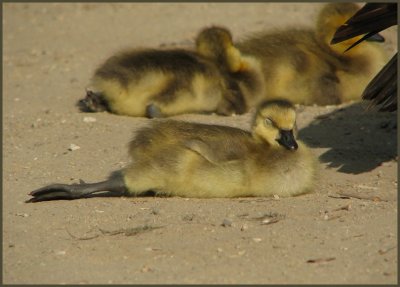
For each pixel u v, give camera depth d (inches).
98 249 420.8
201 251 411.2
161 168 484.7
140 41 871.7
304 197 490.3
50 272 397.4
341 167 548.7
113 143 601.6
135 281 383.6
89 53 862.5
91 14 1008.2
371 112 661.9
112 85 656.4
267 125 492.7
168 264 399.5
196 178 484.1
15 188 521.0
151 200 489.4
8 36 946.7
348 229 430.9
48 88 757.3
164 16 966.4
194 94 658.8
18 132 636.7
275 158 486.9
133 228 439.2
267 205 473.1
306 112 674.2
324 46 702.5
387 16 488.7
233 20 914.1
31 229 450.0
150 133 499.5
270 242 418.0
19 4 1067.3
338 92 693.3
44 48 892.6
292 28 729.0
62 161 570.9
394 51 767.7
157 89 652.1
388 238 418.9
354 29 490.9
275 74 693.3
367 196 490.9
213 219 450.9
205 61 668.7
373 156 569.3
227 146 485.7
